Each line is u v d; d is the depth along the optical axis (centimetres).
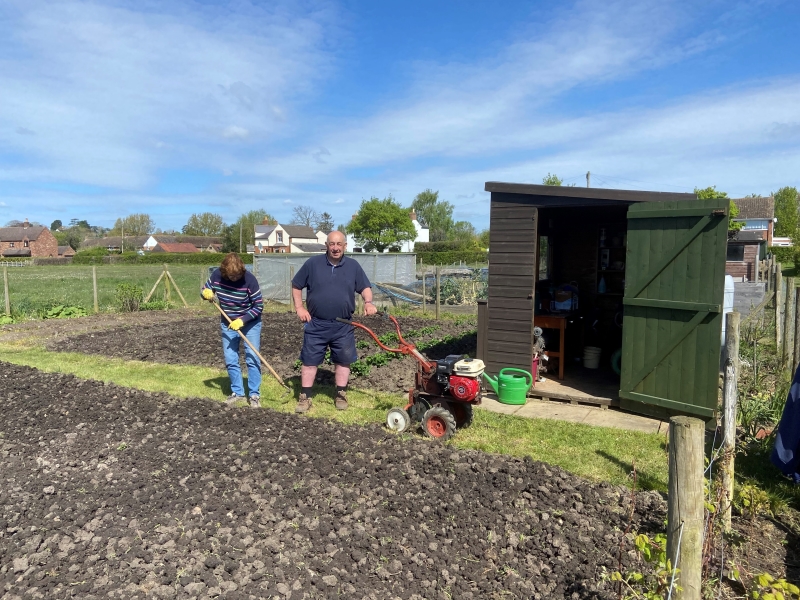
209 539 388
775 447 489
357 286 709
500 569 363
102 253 7712
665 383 663
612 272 1012
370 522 416
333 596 328
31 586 336
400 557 372
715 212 598
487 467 511
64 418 662
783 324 1109
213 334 1386
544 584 348
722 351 870
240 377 755
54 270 4981
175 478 492
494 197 793
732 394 411
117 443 580
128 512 427
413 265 2608
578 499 456
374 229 6825
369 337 1297
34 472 505
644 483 498
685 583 281
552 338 958
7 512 427
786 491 484
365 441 573
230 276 706
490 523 415
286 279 2209
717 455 418
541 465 516
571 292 920
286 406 736
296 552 373
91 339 1309
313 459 529
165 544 380
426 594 334
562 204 741
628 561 368
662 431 634
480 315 823
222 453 546
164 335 1364
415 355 641
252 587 334
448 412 602
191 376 917
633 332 690
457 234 10025
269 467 513
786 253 4553
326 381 876
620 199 696
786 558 389
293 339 1301
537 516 429
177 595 328
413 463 519
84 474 503
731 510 444
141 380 882
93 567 355
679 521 281
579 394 762
